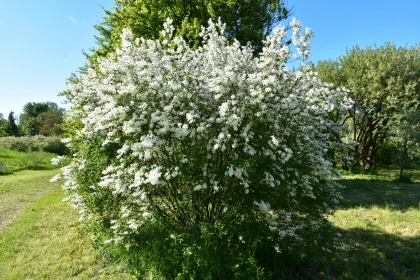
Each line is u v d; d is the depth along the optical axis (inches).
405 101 484.7
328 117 210.1
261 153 142.4
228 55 171.6
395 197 321.7
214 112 148.0
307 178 161.8
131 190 148.8
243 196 145.4
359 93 530.6
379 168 690.2
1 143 923.4
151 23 356.2
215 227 140.9
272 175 144.9
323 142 188.9
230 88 139.3
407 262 168.9
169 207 160.6
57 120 1820.9
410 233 211.9
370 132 596.7
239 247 143.0
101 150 177.8
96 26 495.8
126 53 162.6
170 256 143.6
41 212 269.6
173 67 150.0
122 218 161.5
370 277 156.0
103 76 183.6
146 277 150.2
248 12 412.2
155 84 138.0
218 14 374.9
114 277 152.3
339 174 184.5
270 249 151.4
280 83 145.1
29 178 478.0
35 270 159.5
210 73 157.8
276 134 143.6
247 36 400.5
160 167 132.3
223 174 137.4
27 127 2033.7
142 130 145.0
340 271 162.2
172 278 140.8
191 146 143.9
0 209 288.8
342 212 264.8
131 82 144.3
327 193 177.6
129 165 155.0
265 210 154.6
